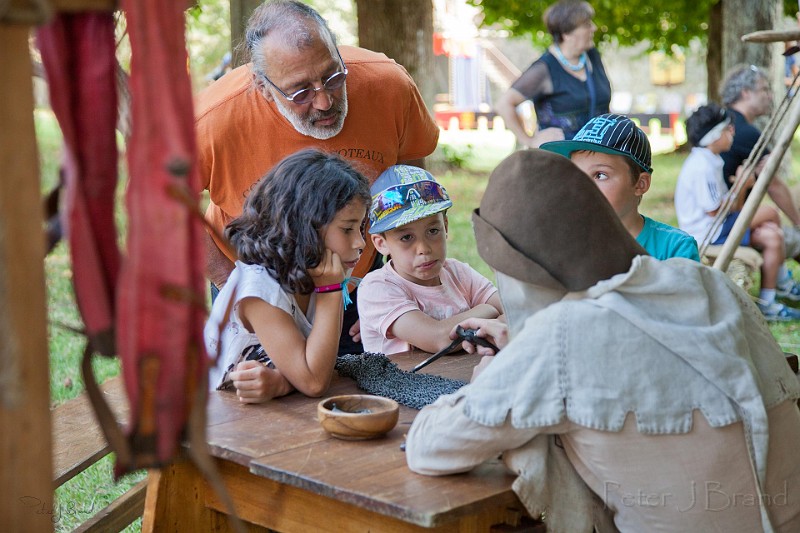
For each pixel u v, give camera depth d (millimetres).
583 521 1938
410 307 3033
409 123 3703
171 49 1299
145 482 3061
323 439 2117
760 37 3918
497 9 11016
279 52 3172
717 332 1894
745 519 1879
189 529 2281
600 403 1794
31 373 1279
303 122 3309
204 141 3395
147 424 1333
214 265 3621
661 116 22641
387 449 2055
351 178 2484
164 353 1315
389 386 2482
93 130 1410
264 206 2492
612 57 25109
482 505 1782
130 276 1310
